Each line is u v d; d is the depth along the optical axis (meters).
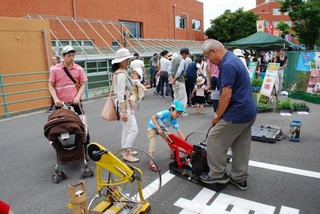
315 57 10.05
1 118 8.85
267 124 6.85
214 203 3.54
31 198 3.83
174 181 4.14
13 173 4.66
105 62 14.30
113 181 3.38
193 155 4.05
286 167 4.50
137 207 3.27
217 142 3.64
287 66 12.71
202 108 8.42
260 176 4.23
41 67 10.37
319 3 18.23
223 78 3.42
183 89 8.06
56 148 4.15
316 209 3.35
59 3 16.56
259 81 9.76
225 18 33.19
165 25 27.38
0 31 9.15
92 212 3.07
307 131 6.34
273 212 3.31
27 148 5.88
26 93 10.00
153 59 14.80
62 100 4.77
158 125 4.29
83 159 4.39
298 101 9.98
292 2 18.69
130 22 23.09
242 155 3.74
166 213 3.35
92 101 11.52
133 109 4.73
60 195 3.89
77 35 16.39
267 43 12.80
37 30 10.11
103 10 19.81
